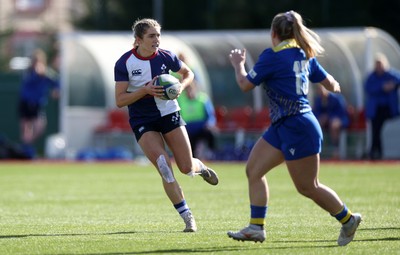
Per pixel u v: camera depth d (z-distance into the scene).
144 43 33.59
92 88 94.94
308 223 36.78
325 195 29.20
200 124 81.12
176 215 41.06
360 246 29.88
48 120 105.69
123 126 92.31
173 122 34.00
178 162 34.28
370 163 80.44
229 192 53.81
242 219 39.06
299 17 29.31
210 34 94.69
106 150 93.00
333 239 31.69
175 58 34.47
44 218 40.41
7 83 106.62
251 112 90.12
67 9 154.62
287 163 28.94
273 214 40.66
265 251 28.81
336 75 92.88
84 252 29.08
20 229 35.81
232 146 87.62
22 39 149.25
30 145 97.62
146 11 124.38
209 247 29.88
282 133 28.75
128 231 34.69
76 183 62.12
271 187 56.88
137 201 48.69
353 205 44.31
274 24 29.34
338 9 116.62
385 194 50.62
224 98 94.31
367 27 116.19
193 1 122.06
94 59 93.44
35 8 164.62
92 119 93.69
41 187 59.03
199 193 53.19
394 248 29.39
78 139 93.19
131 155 92.12
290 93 28.77
